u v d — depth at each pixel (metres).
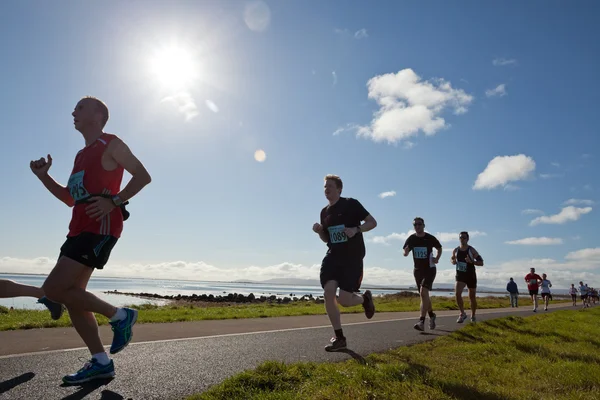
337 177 5.21
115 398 3.06
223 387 3.33
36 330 6.57
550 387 4.31
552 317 13.42
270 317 10.70
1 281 3.55
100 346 3.53
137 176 3.38
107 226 3.30
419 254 8.46
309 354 5.15
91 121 3.51
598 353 6.70
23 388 3.17
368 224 5.01
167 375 3.81
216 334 6.76
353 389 3.42
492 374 4.63
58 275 3.15
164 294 65.31
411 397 3.40
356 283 5.02
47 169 3.72
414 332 8.04
